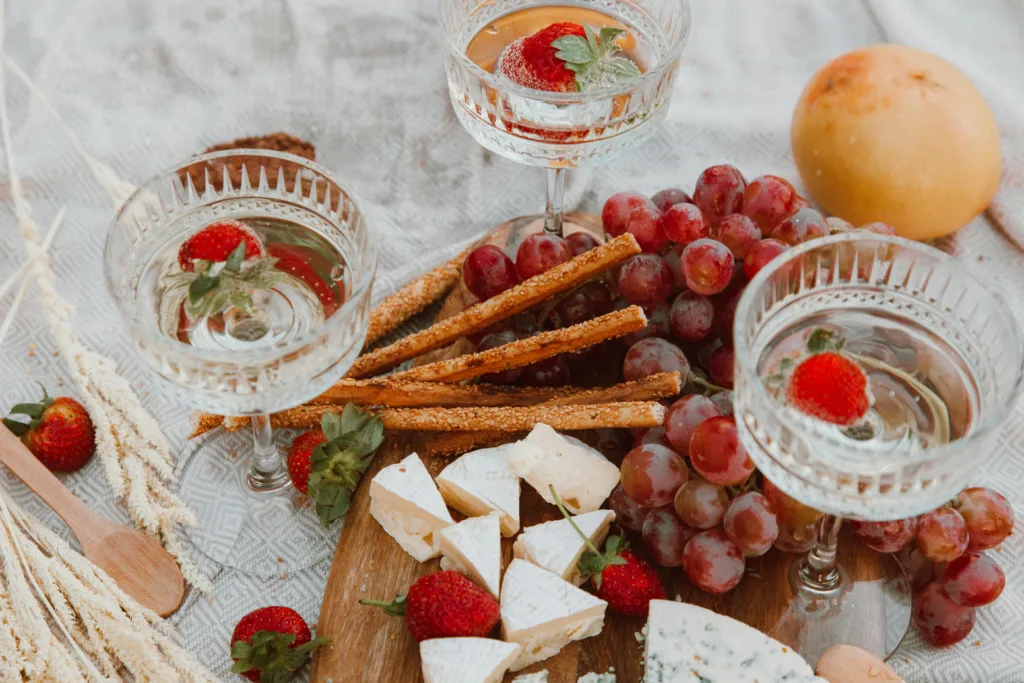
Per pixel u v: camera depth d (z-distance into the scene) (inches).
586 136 29.2
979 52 37.3
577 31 29.4
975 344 25.3
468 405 29.5
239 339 27.1
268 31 38.6
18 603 27.0
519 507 28.5
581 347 29.0
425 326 32.3
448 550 27.6
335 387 29.5
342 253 27.7
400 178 36.2
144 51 38.1
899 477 23.8
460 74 29.3
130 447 30.0
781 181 29.1
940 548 26.8
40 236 34.2
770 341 25.9
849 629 27.4
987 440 23.8
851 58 32.9
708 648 26.5
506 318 30.2
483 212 35.5
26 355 32.2
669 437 27.6
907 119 32.0
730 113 37.1
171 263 27.3
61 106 36.9
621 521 28.3
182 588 28.7
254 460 30.3
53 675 26.7
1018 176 34.7
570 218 33.9
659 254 29.8
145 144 36.4
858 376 25.1
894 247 25.2
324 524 28.8
